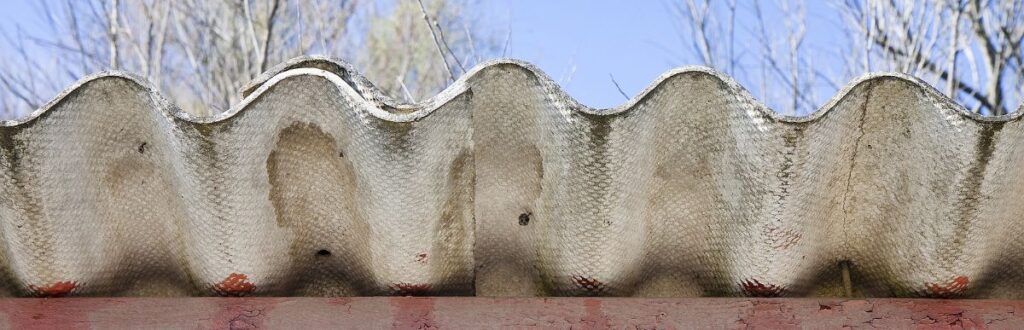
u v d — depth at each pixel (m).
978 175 2.33
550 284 2.57
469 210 2.38
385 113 2.22
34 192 2.30
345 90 2.26
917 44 6.49
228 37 7.81
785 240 2.43
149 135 2.39
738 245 2.48
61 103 2.27
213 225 2.38
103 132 2.37
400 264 2.43
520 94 2.38
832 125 2.34
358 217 2.44
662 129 2.42
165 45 7.74
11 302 2.47
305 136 2.37
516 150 2.46
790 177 2.34
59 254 2.41
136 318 2.47
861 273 2.62
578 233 2.43
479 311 2.49
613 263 2.48
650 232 2.57
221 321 2.47
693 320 2.50
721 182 2.46
